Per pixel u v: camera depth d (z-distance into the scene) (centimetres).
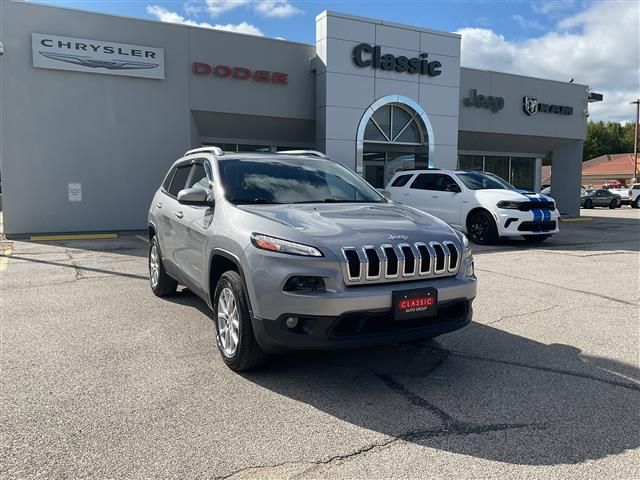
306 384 382
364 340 350
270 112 1566
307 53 1602
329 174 534
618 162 6775
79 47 1331
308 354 445
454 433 310
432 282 377
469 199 1191
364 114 1595
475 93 1944
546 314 574
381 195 530
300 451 289
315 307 341
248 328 380
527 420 326
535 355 445
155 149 1438
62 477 262
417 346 467
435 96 1711
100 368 410
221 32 1487
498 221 1130
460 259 395
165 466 273
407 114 1711
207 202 460
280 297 349
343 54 1553
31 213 1331
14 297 652
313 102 1620
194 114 1507
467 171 1295
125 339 483
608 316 566
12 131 1297
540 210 1145
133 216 1432
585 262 927
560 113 2167
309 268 347
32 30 1292
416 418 329
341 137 1570
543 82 2114
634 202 3725
